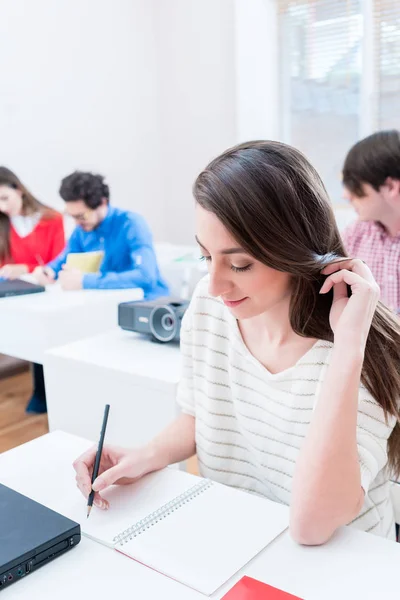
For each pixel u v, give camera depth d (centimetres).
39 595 64
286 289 83
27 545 68
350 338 77
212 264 77
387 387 81
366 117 315
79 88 337
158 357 159
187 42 362
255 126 346
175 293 294
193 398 107
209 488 87
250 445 98
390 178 170
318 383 85
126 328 180
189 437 105
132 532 75
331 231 82
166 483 89
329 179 338
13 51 304
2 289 231
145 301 182
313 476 72
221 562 68
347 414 73
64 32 326
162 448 98
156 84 381
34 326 208
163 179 392
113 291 241
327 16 319
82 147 343
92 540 74
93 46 342
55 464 95
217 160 78
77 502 83
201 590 64
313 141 340
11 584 66
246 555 70
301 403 87
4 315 217
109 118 355
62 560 70
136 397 147
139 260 254
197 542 73
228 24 342
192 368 106
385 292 193
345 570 67
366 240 197
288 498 93
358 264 81
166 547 72
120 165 365
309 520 70
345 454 72
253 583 65
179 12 362
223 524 77
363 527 87
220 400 100
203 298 101
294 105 343
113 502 84
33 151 320
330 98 328
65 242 311
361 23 308
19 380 310
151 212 388
